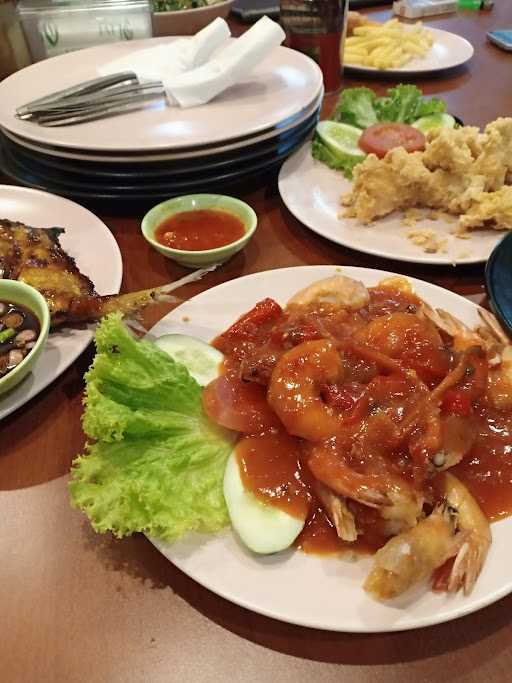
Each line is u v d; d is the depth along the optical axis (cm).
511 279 33
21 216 40
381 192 40
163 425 25
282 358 26
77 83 49
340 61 59
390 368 26
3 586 23
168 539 22
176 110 45
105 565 24
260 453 25
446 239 39
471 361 27
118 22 57
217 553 22
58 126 42
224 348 30
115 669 21
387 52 64
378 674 21
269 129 42
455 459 24
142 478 23
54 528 25
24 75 50
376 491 22
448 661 21
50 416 29
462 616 21
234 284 34
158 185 42
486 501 24
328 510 23
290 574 22
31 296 29
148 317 35
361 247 38
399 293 33
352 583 21
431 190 41
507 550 22
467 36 75
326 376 25
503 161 41
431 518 22
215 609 22
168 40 56
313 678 20
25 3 56
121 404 25
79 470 24
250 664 21
